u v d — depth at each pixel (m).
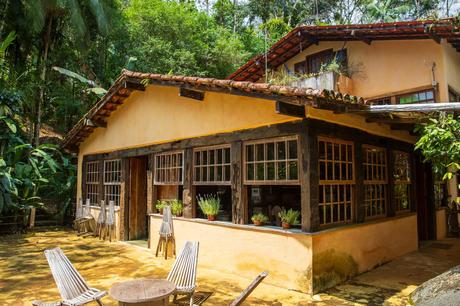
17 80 10.66
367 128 5.51
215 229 5.64
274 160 4.87
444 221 8.37
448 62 7.90
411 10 23.67
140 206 8.52
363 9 26.00
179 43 15.58
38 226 10.59
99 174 9.30
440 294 3.51
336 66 8.70
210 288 4.64
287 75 9.88
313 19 25.59
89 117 8.48
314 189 4.45
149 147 7.36
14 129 9.16
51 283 5.02
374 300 4.09
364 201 5.44
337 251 4.72
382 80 8.62
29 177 9.90
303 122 4.47
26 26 11.16
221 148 5.74
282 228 4.73
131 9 15.96
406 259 6.02
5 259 6.52
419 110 4.14
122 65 15.27
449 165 4.23
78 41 12.02
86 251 7.17
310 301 4.07
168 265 5.98
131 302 2.91
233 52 16.73
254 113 5.05
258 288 4.56
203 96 5.91
